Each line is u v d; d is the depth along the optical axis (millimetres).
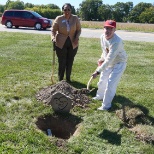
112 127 4719
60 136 4988
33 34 17734
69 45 6547
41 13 66875
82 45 13727
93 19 85312
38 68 8234
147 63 9867
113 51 4918
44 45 12898
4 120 4746
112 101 5859
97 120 4949
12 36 15891
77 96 5727
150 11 77375
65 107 5125
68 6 6238
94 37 18391
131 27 32625
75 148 4035
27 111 5109
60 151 3965
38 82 6859
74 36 6574
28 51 10969
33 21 23812
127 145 4227
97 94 5887
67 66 6895
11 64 8555
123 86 7012
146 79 7789
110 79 5242
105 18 85312
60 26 6348
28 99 5734
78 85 6781
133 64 9562
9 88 6285
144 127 4590
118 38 4934
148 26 34812
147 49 13266
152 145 4246
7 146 3969
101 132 4539
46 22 23750
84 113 5223
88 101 5723
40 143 4094
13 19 24219
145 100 6066
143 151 4098
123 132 4562
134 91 6645
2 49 11133
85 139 4316
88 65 9039
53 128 5020
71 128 4910
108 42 4980
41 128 4867
